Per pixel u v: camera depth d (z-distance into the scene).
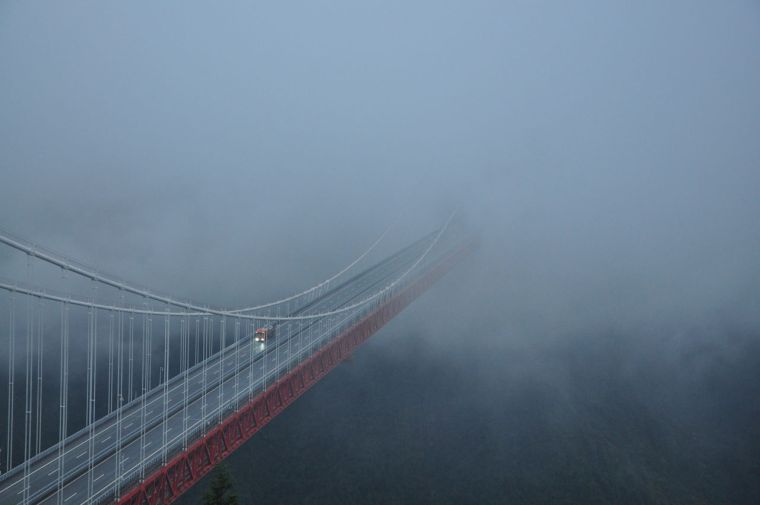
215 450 48.44
